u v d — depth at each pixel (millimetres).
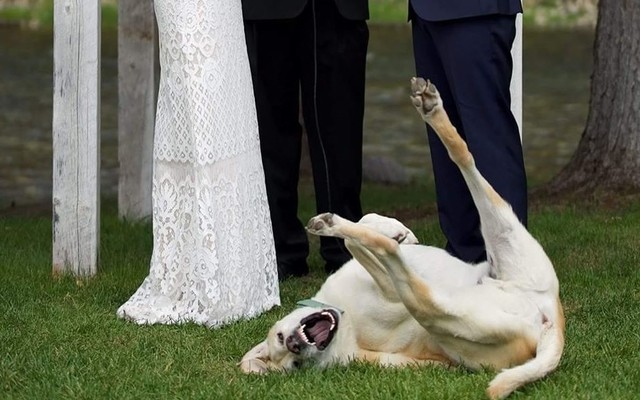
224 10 5160
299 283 5984
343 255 6152
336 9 5809
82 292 5703
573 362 4352
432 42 5371
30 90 17703
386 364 4297
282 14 5742
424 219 8070
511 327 4090
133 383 4211
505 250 4289
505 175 5184
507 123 5262
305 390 4035
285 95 5977
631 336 4750
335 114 5945
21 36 24812
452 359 4277
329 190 6035
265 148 5992
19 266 6379
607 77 8328
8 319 5133
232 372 4355
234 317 5105
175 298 5180
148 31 7859
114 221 7996
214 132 5082
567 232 7078
